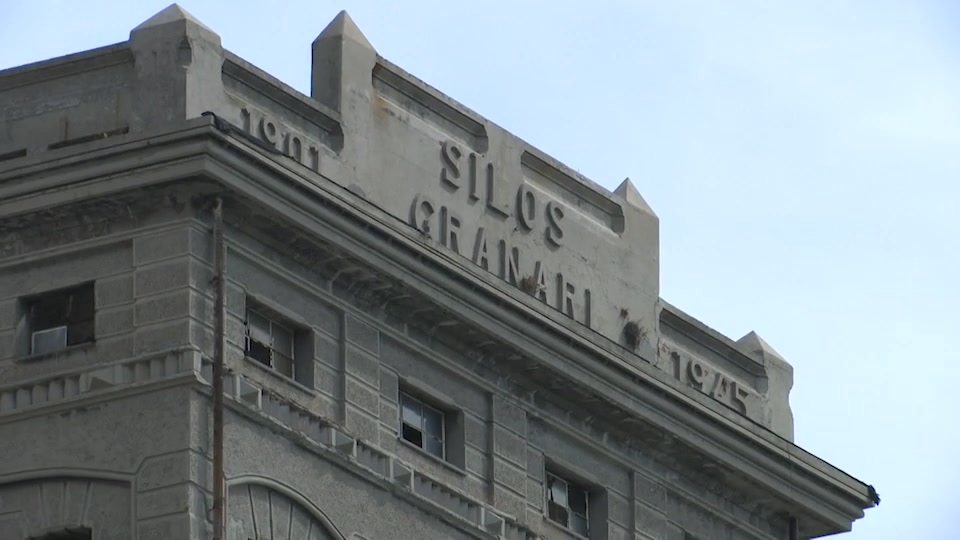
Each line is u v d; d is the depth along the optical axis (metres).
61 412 87.06
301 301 90.25
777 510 105.25
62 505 86.38
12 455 87.12
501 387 95.75
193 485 85.44
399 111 94.19
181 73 88.19
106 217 88.00
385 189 93.12
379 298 92.06
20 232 88.62
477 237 95.69
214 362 86.69
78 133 89.06
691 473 102.19
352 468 90.06
